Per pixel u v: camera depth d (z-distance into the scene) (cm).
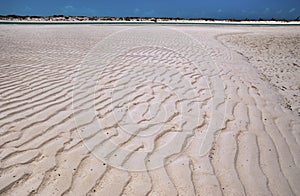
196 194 190
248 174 213
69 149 238
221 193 192
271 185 202
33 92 376
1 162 215
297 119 324
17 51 747
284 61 730
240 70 575
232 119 313
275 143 263
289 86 479
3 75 466
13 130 267
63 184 195
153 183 200
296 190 199
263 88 448
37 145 242
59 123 285
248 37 1466
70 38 1144
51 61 601
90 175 206
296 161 234
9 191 185
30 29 1795
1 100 342
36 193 185
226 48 948
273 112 342
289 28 2650
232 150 247
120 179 203
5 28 1909
